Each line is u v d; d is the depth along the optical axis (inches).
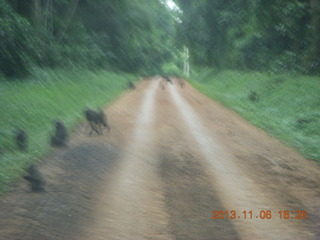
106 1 1676.9
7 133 433.1
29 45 931.3
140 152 424.5
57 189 288.7
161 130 560.1
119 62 1980.8
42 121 534.6
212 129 597.0
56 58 1107.3
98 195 282.0
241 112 808.9
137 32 2041.1
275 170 388.8
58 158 376.2
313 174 382.9
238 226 239.5
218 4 1676.9
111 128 551.2
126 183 314.5
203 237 219.8
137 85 1488.7
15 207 247.9
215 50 1863.9
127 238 213.2
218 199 289.4
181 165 383.2
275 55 1301.7
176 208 265.3
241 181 341.7
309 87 905.5
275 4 1190.9
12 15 909.8
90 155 396.8
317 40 1012.5
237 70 1596.9
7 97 617.6
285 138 557.6
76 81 1053.2
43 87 815.1
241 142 515.5
